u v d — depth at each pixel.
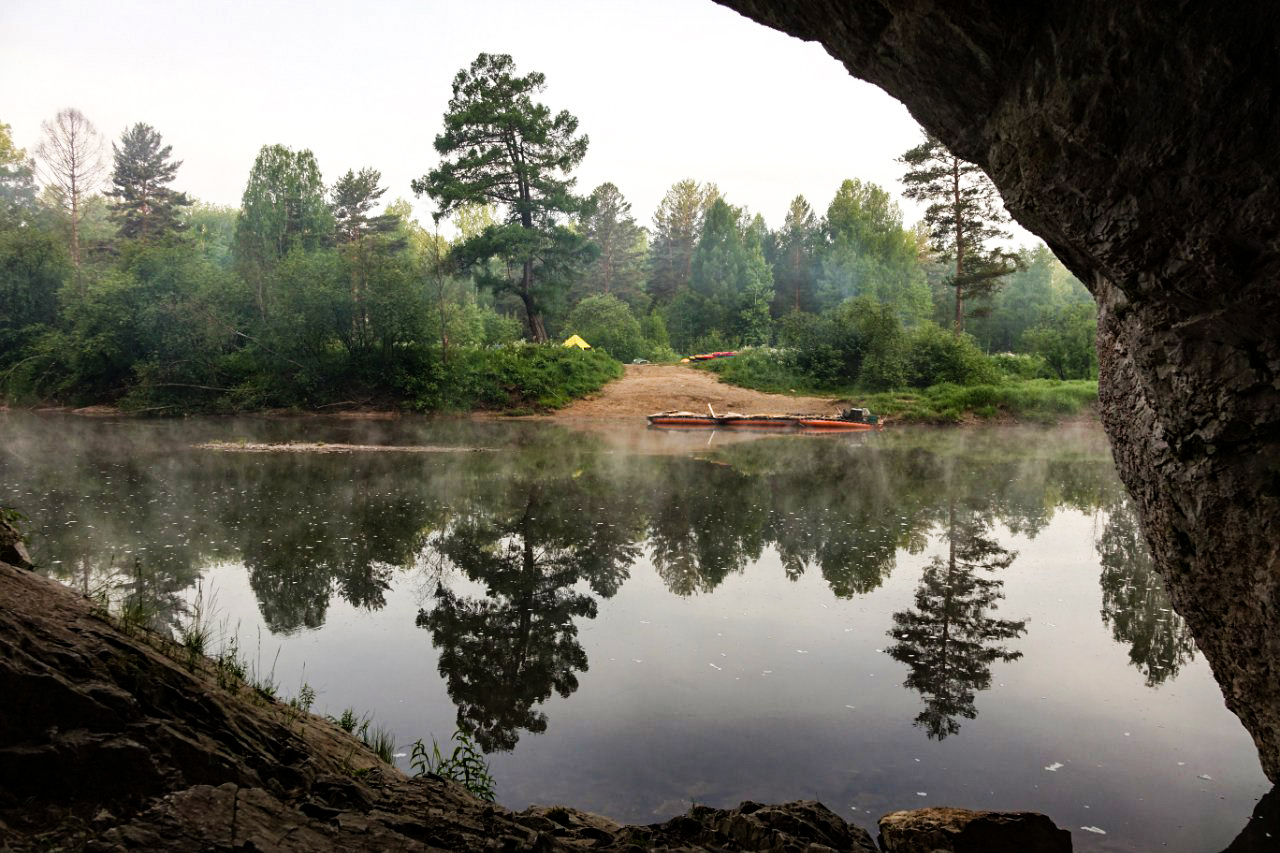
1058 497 16.03
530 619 8.33
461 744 5.53
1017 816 4.07
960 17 4.21
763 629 8.02
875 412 34.59
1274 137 3.27
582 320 54.53
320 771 3.75
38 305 37.84
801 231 69.12
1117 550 11.48
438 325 36.69
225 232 82.62
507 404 36.28
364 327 36.22
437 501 14.97
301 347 35.28
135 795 2.96
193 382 34.59
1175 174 3.67
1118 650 7.43
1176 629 8.03
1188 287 4.02
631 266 80.44
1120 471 5.82
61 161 45.72
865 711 6.11
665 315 64.25
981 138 4.91
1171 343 4.48
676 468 20.06
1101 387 6.08
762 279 63.44
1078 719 5.96
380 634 7.82
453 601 8.94
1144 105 3.63
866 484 17.66
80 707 3.07
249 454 21.56
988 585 9.62
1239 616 4.64
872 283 59.53
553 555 11.05
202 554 10.62
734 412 35.28
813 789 4.97
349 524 12.75
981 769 5.22
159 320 34.34
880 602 8.95
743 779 5.08
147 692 3.42
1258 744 5.02
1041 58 4.05
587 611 8.61
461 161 40.09
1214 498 4.50
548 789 4.94
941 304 68.81
